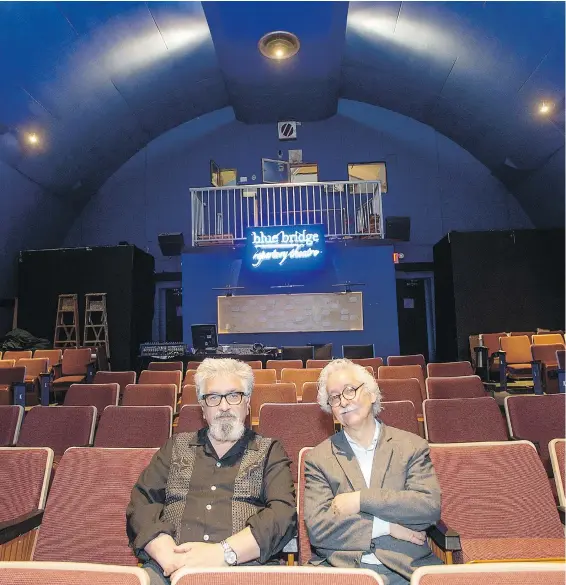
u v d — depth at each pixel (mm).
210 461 1959
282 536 1719
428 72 10281
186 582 1045
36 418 3355
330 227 12055
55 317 10531
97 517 1980
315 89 11133
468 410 3279
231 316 10062
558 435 3014
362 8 8750
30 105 8867
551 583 956
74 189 11570
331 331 9977
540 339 8219
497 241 10516
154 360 9188
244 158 12578
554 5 7305
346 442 1962
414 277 12211
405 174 12430
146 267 11547
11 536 1788
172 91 11031
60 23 7793
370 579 1020
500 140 10922
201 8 8508
